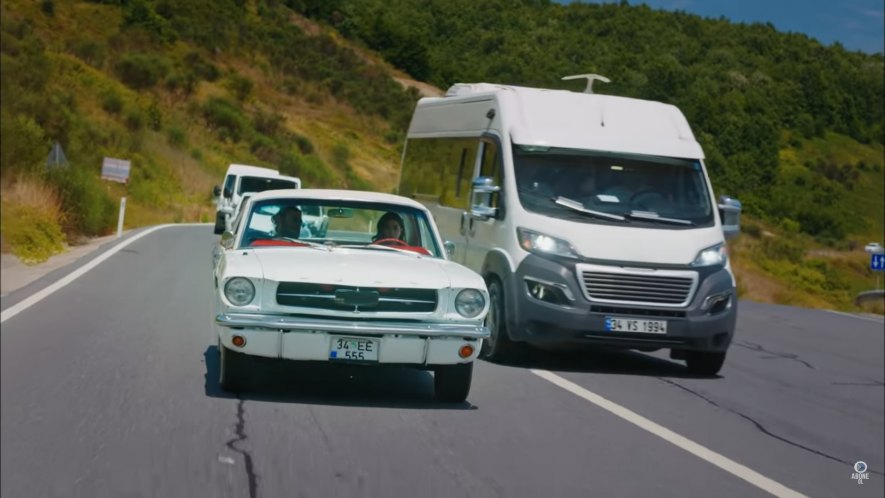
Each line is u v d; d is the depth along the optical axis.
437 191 22.14
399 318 12.73
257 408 12.58
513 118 18.81
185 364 15.20
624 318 17.16
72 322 18.80
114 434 11.06
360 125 149.38
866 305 45.38
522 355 19.47
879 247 31.33
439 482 10.04
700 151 19.08
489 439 11.92
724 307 17.80
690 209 18.31
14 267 28.86
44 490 9.17
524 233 17.47
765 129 184.25
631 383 17.09
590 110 19.25
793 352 24.88
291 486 9.57
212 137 109.06
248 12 183.62
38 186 38.72
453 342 12.73
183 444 10.77
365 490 9.60
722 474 11.29
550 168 18.22
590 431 12.81
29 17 127.00
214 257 15.50
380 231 14.91
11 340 16.59
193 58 139.38
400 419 12.58
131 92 108.06
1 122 47.34
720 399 16.55
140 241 40.34
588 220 17.67
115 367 14.74
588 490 10.18
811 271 100.56
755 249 111.06
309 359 12.48
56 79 94.19
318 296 12.62
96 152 74.25
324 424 12.00
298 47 175.88
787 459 12.66
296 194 15.02
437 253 14.61
